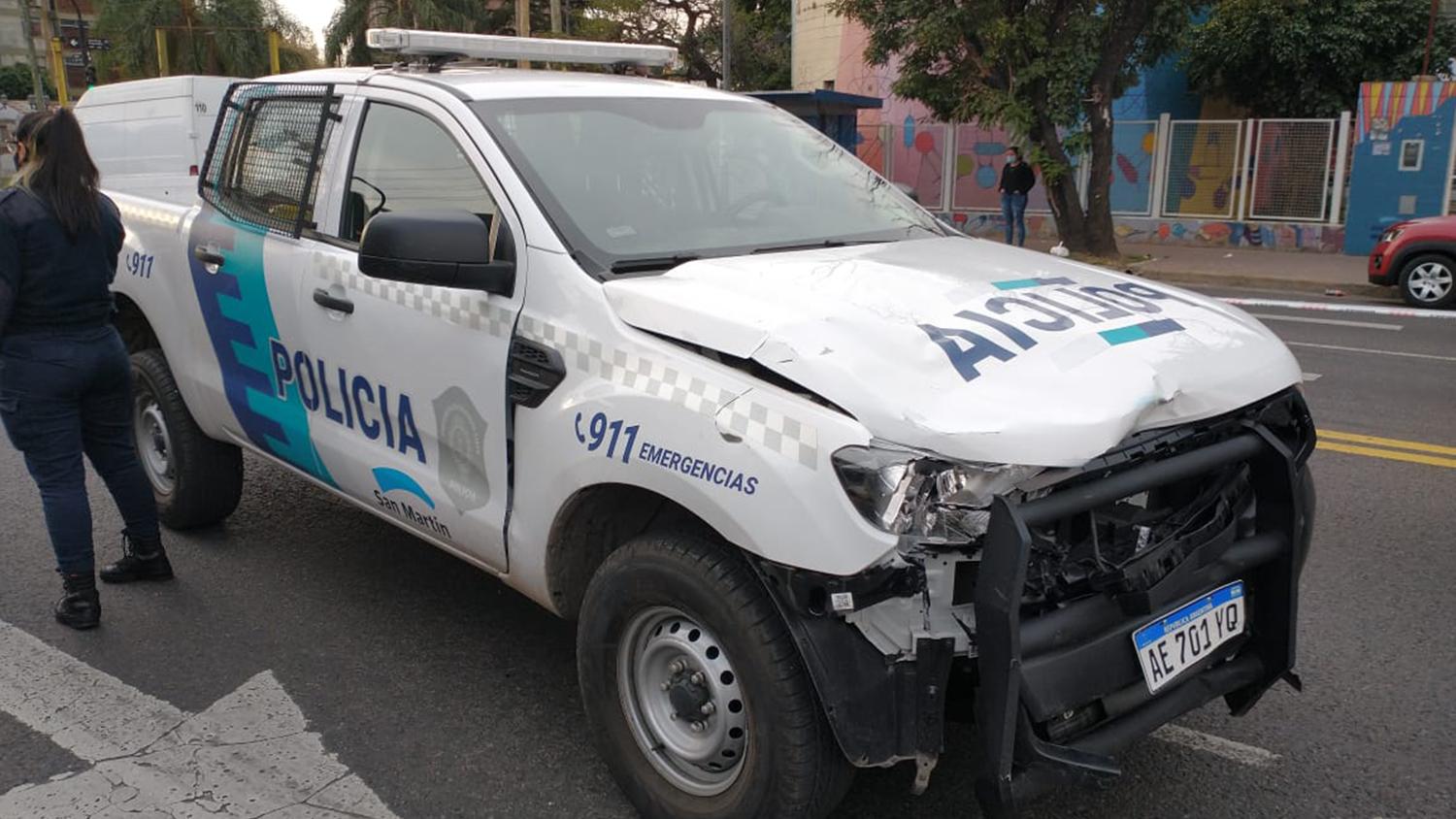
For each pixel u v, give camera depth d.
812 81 27.14
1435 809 3.24
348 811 3.20
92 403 4.41
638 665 3.06
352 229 3.96
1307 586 4.78
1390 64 19.92
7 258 3.92
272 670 4.03
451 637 4.30
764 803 2.73
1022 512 2.45
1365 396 8.37
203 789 3.30
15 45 79.62
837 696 2.54
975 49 17.22
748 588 2.70
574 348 3.08
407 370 3.62
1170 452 2.82
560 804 3.26
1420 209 17.59
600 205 3.42
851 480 2.46
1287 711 3.78
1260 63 20.78
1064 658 2.56
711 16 33.59
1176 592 2.78
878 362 2.59
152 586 4.74
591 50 4.64
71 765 3.42
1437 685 3.94
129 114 13.82
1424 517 5.59
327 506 5.72
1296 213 18.95
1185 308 3.19
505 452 3.31
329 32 35.03
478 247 3.19
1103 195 18.03
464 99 3.66
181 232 4.80
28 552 5.12
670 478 2.74
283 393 4.30
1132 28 17.06
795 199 3.95
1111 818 3.20
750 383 2.68
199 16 35.84
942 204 22.25
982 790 2.49
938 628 2.55
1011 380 2.58
